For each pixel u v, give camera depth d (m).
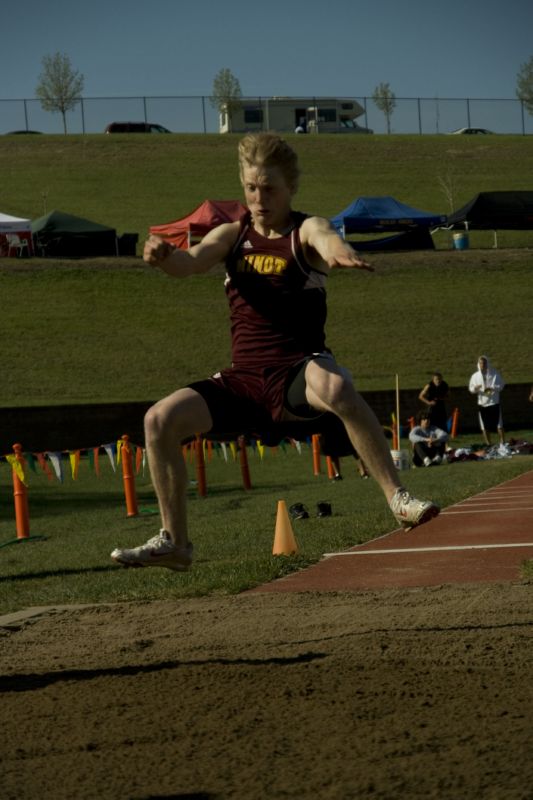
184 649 8.22
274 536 16.50
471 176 110.62
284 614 9.80
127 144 119.75
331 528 17.53
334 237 5.94
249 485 29.55
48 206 95.56
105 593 12.18
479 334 62.00
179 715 5.98
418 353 58.44
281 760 5.03
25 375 52.44
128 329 61.44
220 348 58.94
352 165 114.31
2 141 119.88
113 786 4.82
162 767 5.04
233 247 6.45
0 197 98.06
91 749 5.45
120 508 25.78
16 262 72.56
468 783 4.51
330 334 61.75
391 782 4.58
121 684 6.87
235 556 14.90
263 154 6.27
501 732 5.25
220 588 11.98
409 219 78.94
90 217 92.19
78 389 50.69
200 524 19.61
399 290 71.00
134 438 43.91
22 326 60.56
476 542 14.92
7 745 5.59
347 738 5.30
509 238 90.56
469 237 91.19
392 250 81.56
